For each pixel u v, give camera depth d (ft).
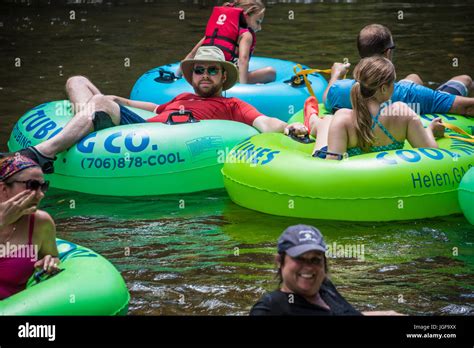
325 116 30.07
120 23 65.05
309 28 62.34
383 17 66.28
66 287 18.11
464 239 25.18
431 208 26.68
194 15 68.23
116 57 53.26
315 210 26.73
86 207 28.48
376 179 26.14
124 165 29.30
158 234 25.98
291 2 74.08
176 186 29.94
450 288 21.74
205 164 30.04
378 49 30.99
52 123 31.32
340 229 26.05
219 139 30.35
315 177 26.55
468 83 35.50
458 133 30.76
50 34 60.90
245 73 37.86
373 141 27.30
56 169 30.01
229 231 26.20
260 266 23.32
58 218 27.37
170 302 20.94
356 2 73.31
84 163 29.43
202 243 25.18
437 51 53.42
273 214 27.63
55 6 72.54
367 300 20.99
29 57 53.36
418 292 21.50
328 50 54.49
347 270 22.98
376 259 23.72
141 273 22.89
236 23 38.34
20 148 31.53
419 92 32.55
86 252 20.25
